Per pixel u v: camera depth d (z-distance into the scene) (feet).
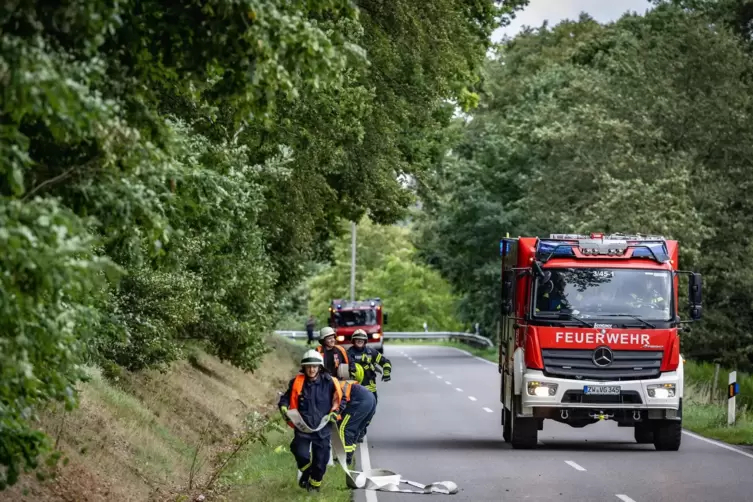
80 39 33.35
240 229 93.40
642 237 93.45
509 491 64.85
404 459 82.07
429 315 505.25
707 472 73.87
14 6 30.99
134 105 37.37
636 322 87.04
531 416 87.10
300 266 154.61
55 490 47.98
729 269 194.29
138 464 61.67
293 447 61.77
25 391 34.40
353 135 114.73
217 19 36.76
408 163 177.37
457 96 162.81
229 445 84.79
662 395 86.53
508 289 87.76
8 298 29.37
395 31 117.50
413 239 315.37
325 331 76.28
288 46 35.76
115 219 35.40
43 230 28.78
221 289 95.81
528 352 87.45
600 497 62.28
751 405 131.23
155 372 92.63
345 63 37.17
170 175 37.52
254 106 38.91
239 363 106.32
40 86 29.04
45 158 35.09
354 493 64.08
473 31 151.74
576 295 87.76
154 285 75.51
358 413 66.69
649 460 81.35
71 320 32.37
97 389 69.87
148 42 38.14
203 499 59.16
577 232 192.03
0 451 33.91
